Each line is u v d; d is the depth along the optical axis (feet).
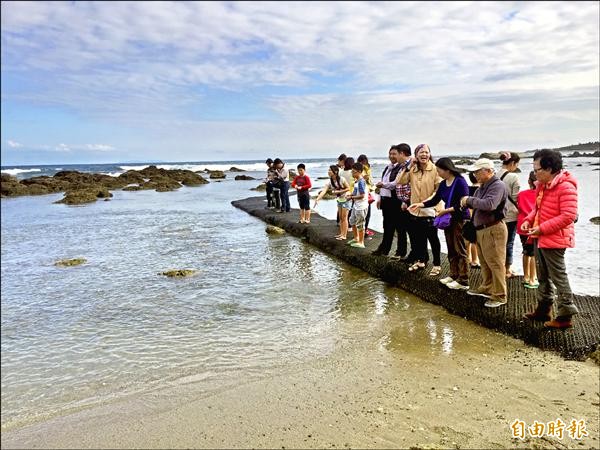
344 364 16.58
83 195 84.74
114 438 12.71
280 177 55.62
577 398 13.75
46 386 16.21
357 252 31.78
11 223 58.18
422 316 21.44
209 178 159.12
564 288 17.01
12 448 12.54
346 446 11.66
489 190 18.78
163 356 18.10
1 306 25.31
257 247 39.22
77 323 22.40
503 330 19.01
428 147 23.71
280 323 21.08
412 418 12.85
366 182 36.73
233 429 12.75
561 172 16.76
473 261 26.32
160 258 36.06
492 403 13.56
